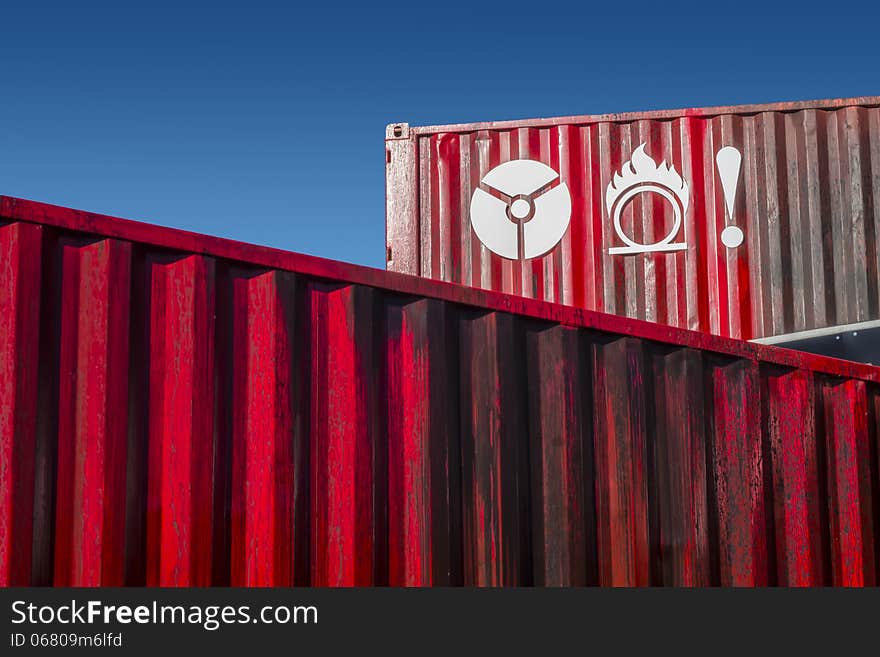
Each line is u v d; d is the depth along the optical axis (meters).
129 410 2.96
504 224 7.35
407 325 3.59
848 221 7.02
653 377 4.19
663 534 4.09
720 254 7.11
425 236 7.42
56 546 2.84
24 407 2.76
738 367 4.47
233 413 3.17
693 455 4.22
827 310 6.94
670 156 7.25
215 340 3.15
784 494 4.53
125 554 2.90
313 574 3.26
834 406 4.88
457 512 3.57
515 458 3.72
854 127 7.11
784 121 7.20
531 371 3.86
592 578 3.83
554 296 7.23
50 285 2.89
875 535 4.89
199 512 3.02
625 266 7.18
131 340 2.99
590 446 3.94
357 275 3.45
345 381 3.39
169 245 3.07
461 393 3.69
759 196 7.14
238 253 3.20
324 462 3.32
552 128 7.39
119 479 2.90
